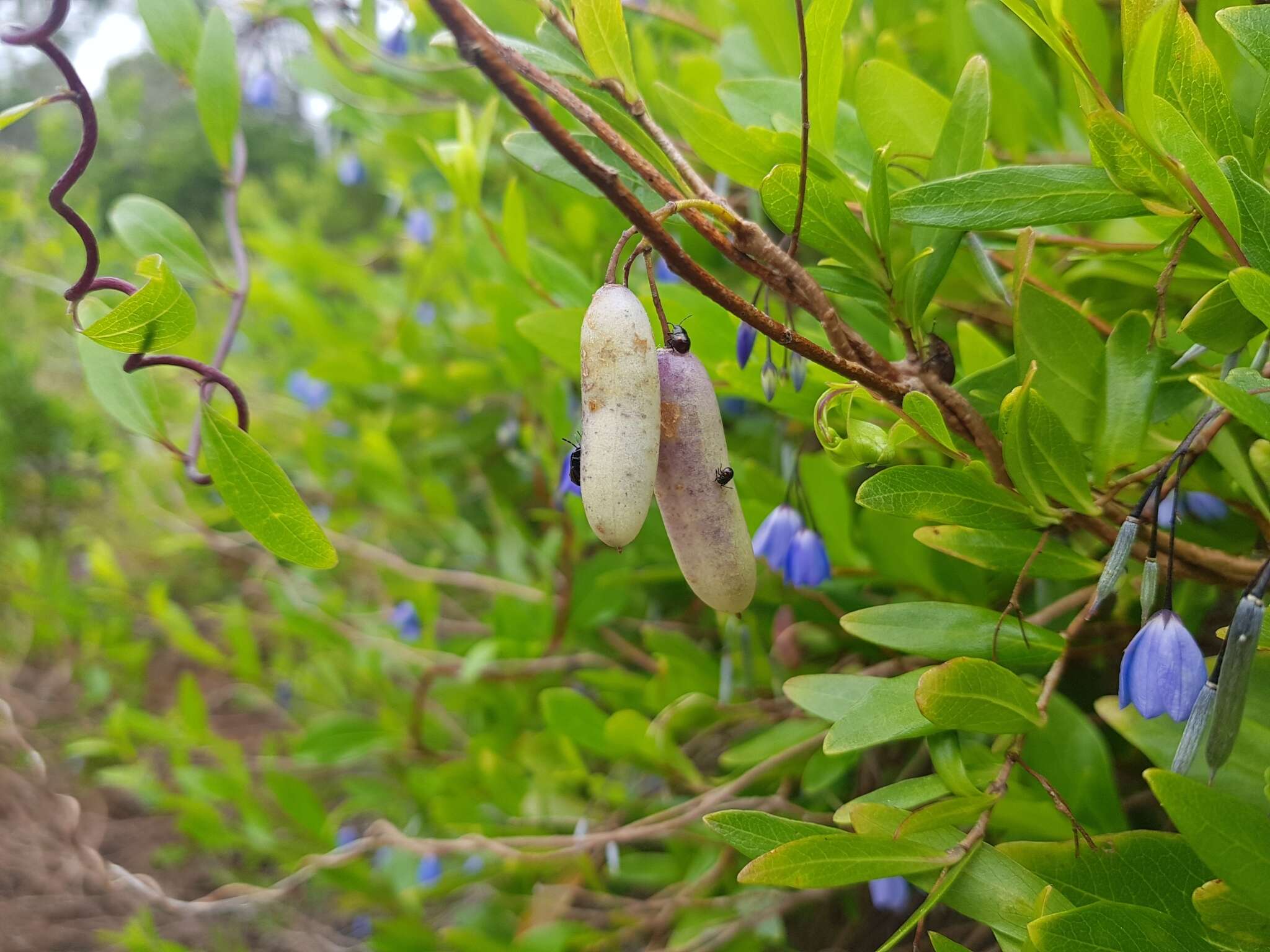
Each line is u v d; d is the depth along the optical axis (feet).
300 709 1.46
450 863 1.02
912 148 0.51
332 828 1.01
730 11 0.83
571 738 0.76
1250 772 0.39
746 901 0.78
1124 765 0.70
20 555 1.65
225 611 1.42
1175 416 0.48
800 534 0.61
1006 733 0.39
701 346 0.60
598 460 0.28
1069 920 0.34
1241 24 0.36
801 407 0.57
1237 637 0.29
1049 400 0.43
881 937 0.84
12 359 2.16
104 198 2.93
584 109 0.36
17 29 0.36
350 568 1.56
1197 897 0.33
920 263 0.41
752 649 0.78
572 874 0.88
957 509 0.40
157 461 1.57
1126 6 0.33
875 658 0.73
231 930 1.35
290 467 1.48
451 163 0.76
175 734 1.13
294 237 1.48
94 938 1.37
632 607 1.09
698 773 0.89
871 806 0.39
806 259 0.68
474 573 1.33
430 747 1.15
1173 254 0.37
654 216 0.33
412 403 1.42
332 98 1.01
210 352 1.43
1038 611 0.64
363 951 1.25
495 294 0.92
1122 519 0.43
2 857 1.47
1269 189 0.38
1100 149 0.35
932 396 0.40
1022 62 0.65
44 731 1.67
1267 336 0.37
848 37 0.82
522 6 0.78
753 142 0.43
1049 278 0.60
